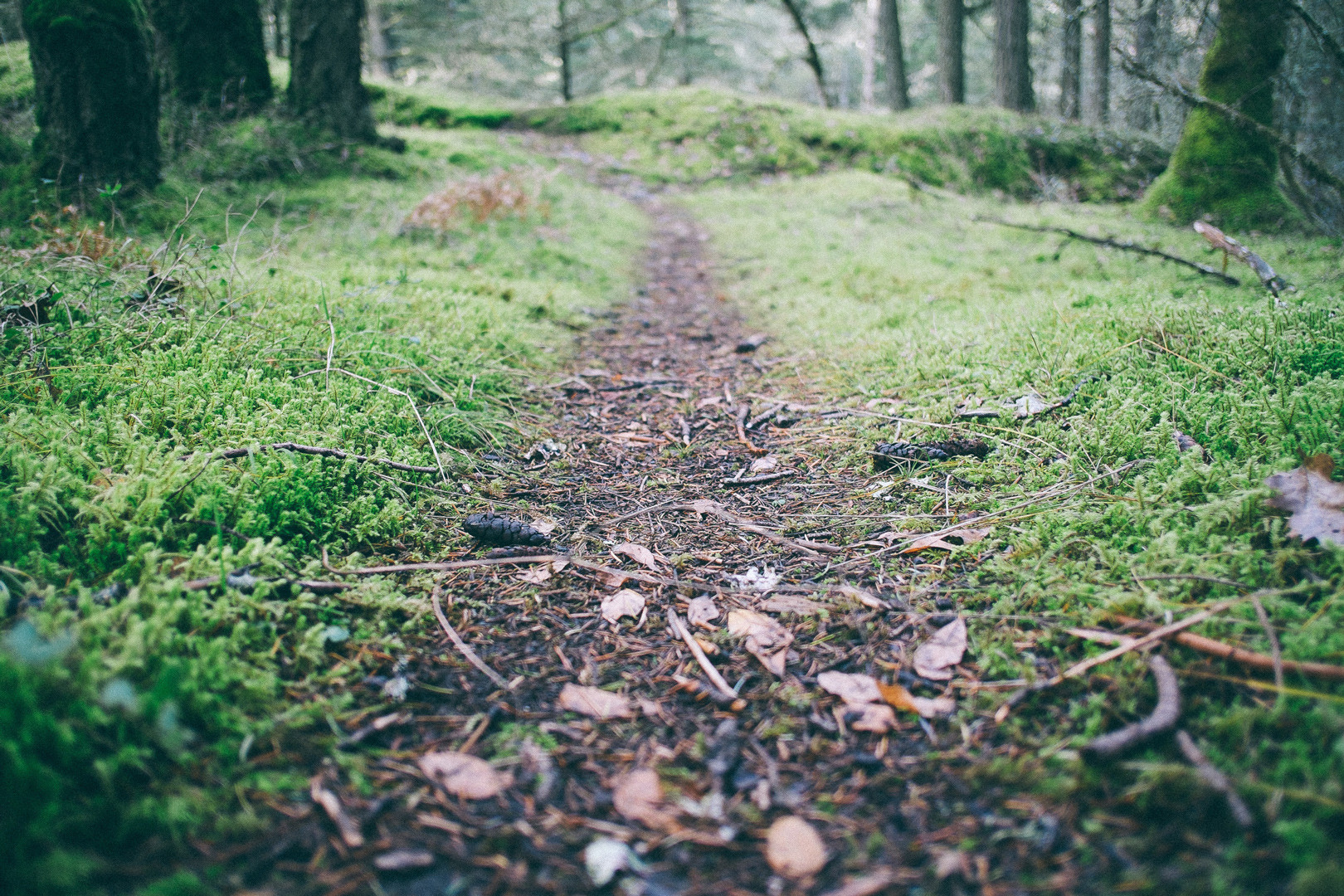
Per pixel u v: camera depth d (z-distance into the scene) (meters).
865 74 32.56
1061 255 7.16
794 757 1.57
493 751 1.59
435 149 11.20
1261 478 2.20
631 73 27.28
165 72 8.63
